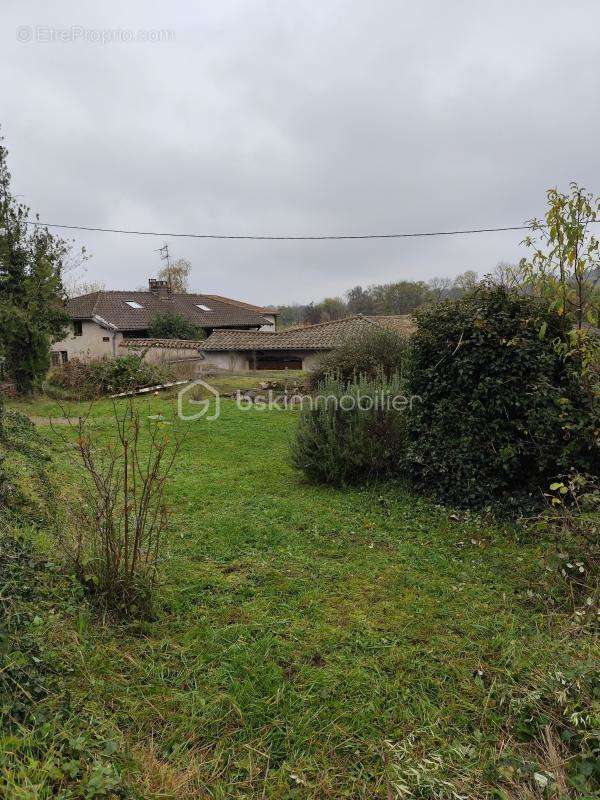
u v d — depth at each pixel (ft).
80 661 8.48
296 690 8.52
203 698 8.11
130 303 107.86
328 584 12.28
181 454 26.43
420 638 10.06
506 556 13.98
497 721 7.86
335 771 7.04
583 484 13.03
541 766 6.82
